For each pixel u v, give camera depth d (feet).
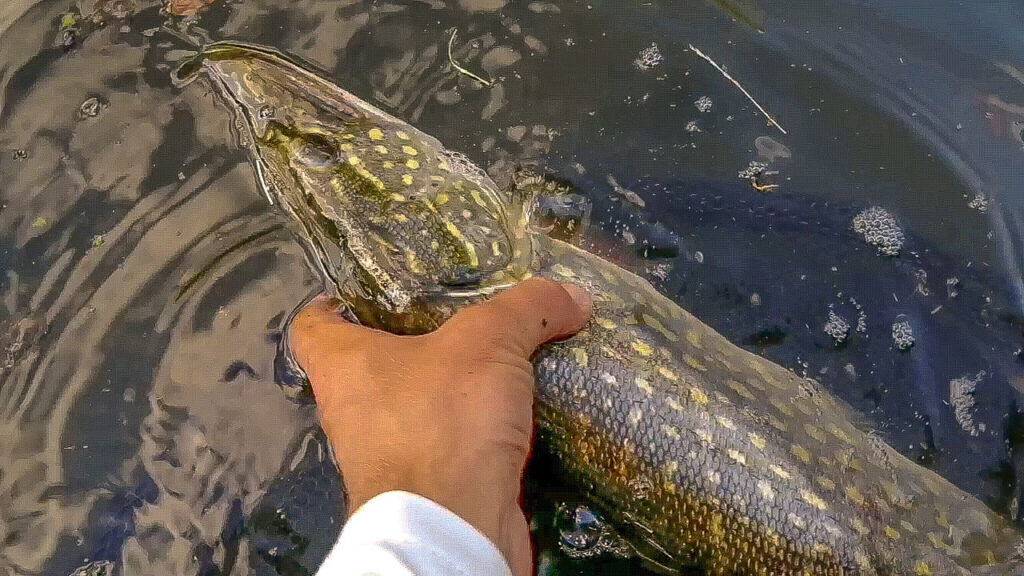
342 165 1.71
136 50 2.01
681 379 1.55
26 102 2.00
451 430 1.24
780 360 1.76
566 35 1.99
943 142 1.87
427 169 1.72
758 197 1.87
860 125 1.90
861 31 1.97
